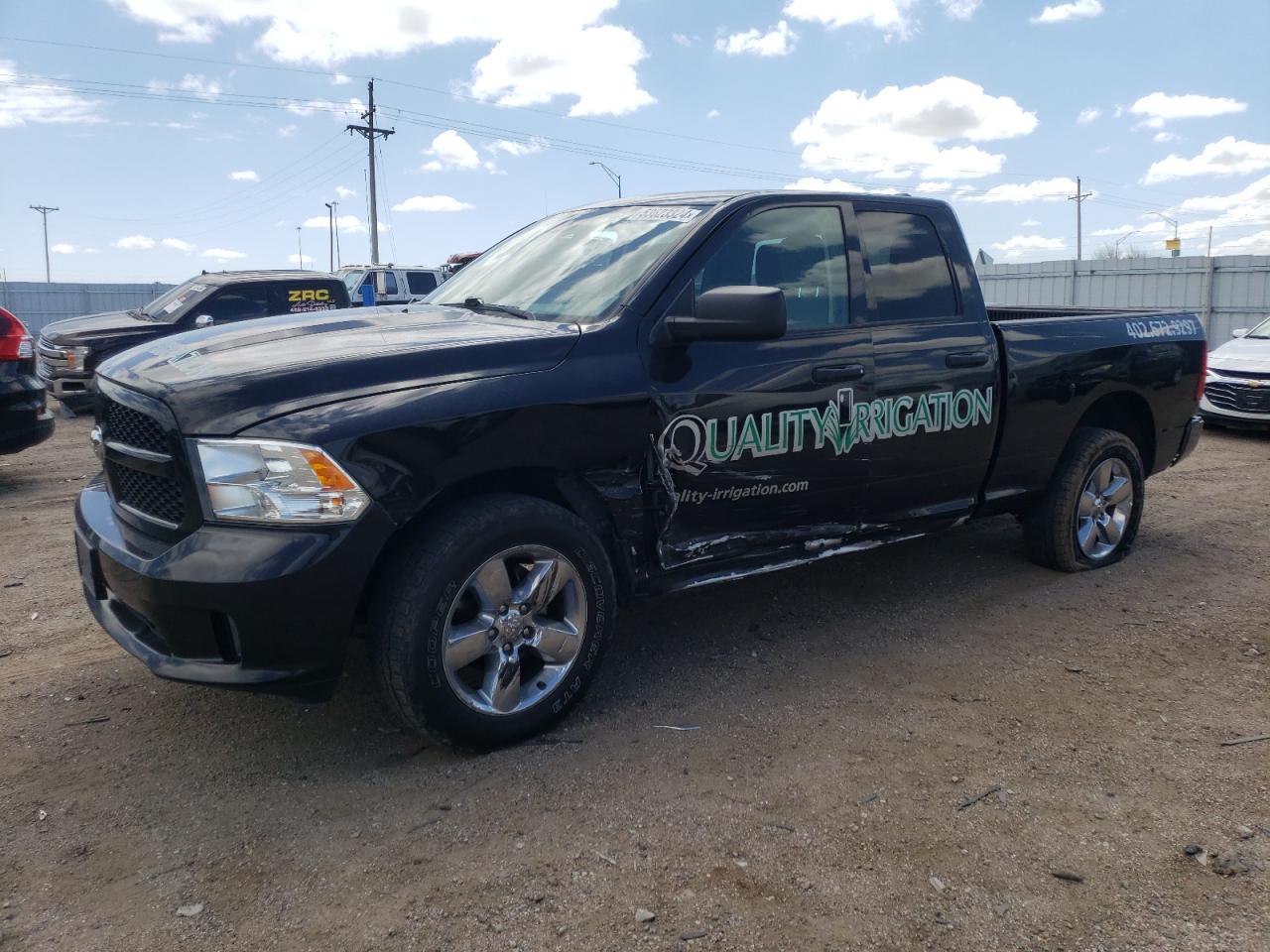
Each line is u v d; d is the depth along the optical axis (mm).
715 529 3738
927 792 3025
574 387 3279
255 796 3006
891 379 4168
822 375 3912
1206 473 8328
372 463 2881
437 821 2863
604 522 3484
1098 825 2859
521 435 3156
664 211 4027
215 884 2576
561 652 3336
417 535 3045
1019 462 4828
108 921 2426
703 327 3391
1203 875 2633
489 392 3113
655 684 3820
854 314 4137
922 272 4457
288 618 2812
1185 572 5316
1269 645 4270
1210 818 2902
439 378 3084
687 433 3547
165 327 11781
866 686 3816
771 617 4590
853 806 2941
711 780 3086
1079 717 3561
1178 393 5645
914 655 4133
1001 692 3768
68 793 3020
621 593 3590
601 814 2891
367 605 3068
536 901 2494
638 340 3486
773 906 2477
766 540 3887
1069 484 5105
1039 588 5027
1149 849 2744
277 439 2814
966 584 5086
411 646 2955
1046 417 4871
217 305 12188
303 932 2387
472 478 3242
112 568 3018
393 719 3516
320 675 2936
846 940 2357
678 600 4812
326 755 3264
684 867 2637
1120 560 5508
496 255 4605
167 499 3012
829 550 4156
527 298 3932
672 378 3525
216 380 2926
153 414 2953
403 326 3551
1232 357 10727
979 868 2646
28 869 2637
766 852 2707
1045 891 2557
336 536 2826
